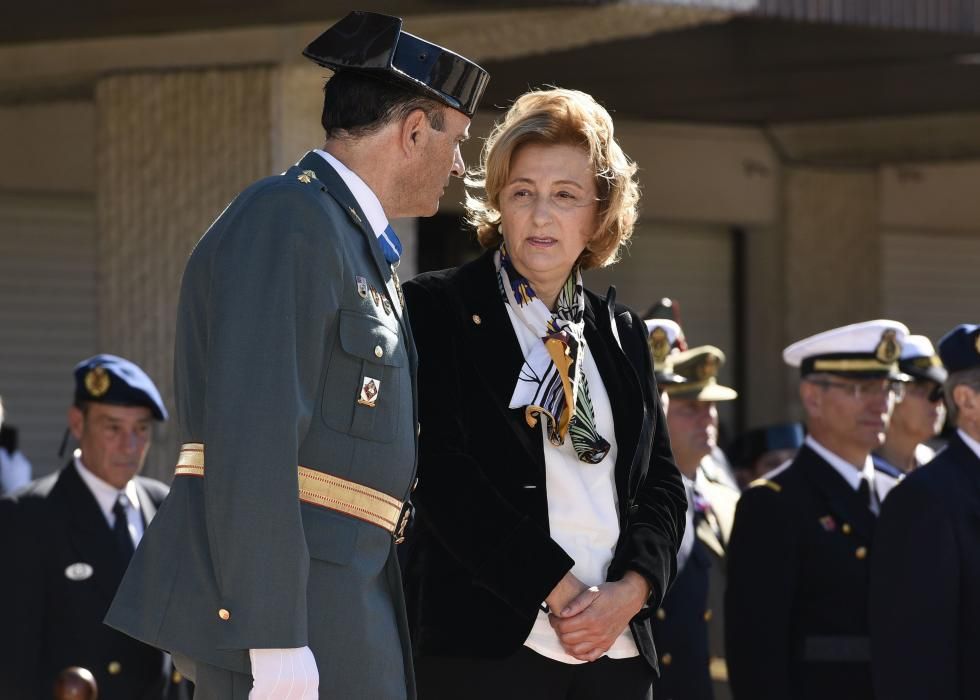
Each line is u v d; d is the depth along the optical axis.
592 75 25.73
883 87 27.33
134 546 12.83
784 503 12.60
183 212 20.66
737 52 23.28
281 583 7.22
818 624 12.50
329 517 7.71
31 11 18.45
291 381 7.38
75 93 23.56
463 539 8.60
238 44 20.14
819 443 13.02
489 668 8.72
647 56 23.55
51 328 29.72
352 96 8.11
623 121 32.75
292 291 7.50
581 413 8.92
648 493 9.32
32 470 29.55
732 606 12.57
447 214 32.91
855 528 12.64
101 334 21.19
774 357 34.94
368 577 7.84
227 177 20.34
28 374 29.56
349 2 17.58
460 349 8.92
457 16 18.27
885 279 36.31
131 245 20.97
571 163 9.07
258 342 7.37
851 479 12.89
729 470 17.47
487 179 9.27
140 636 7.52
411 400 8.14
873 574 11.40
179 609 7.43
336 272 7.68
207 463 7.28
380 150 8.10
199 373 7.68
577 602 8.59
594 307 9.54
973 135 31.89
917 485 11.27
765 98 28.91
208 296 7.63
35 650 12.32
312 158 8.07
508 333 9.03
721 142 33.84
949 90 27.72
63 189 28.83
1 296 29.27
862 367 12.96
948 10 21.42
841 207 34.81
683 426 13.96
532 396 8.90
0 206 29.17
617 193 9.22
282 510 7.24
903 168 36.09
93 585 12.50
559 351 8.92
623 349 9.46
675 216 33.47
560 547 8.60
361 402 7.79
